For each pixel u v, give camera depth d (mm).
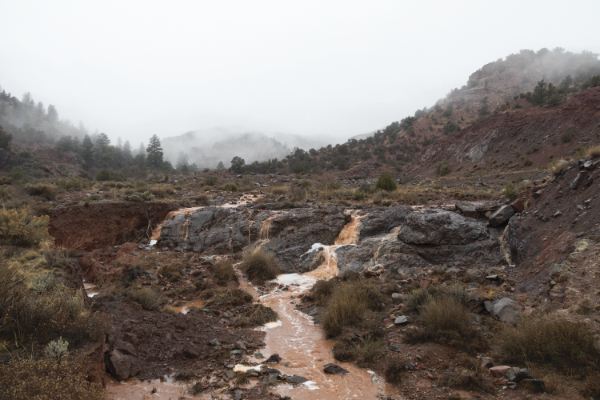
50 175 86188
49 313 5152
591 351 5867
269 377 6207
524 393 5371
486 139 67375
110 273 12047
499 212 14633
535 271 10336
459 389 5723
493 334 7566
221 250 18359
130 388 5594
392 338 8023
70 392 3924
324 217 18672
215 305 10867
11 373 3785
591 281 7719
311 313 10602
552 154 52438
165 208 22766
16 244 9609
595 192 10539
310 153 126562
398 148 111438
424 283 11156
